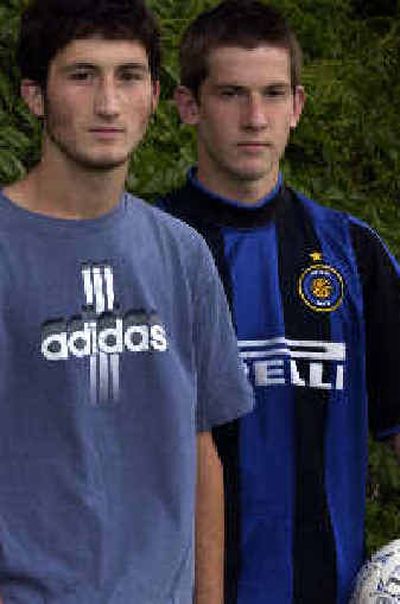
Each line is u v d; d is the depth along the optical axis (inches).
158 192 243.4
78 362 132.7
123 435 135.2
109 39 130.3
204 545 152.4
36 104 135.9
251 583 172.6
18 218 132.9
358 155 317.1
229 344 148.7
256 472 172.7
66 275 133.0
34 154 238.7
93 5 130.0
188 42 177.0
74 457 132.5
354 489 178.4
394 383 180.5
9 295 131.3
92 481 133.0
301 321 176.4
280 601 173.6
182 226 143.6
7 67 241.8
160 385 136.6
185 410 139.1
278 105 173.0
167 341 138.0
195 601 152.7
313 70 308.7
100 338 134.0
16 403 131.9
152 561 135.4
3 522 131.6
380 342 180.2
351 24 354.0
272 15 173.6
